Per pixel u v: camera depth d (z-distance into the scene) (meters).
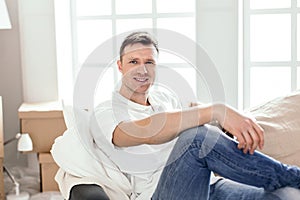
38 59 3.33
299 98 2.41
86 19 3.49
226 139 1.99
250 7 3.28
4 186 3.19
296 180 1.97
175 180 1.98
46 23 3.30
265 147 2.29
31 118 3.03
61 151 2.18
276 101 2.44
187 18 3.41
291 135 2.30
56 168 3.06
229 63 3.14
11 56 3.46
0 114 2.95
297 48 3.25
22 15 3.30
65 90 3.41
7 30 3.43
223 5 3.12
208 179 2.01
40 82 3.34
